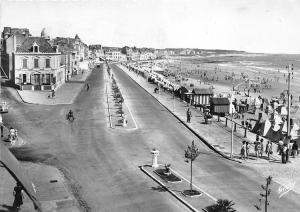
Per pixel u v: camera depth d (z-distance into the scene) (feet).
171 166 108.47
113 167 106.73
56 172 101.04
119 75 486.79
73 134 147.13
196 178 98.48
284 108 228.22
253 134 162.40
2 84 281.33
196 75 619.26
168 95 280.92
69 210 76.54
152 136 147.13
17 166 79.82
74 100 237.25
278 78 547.49
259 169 109.19
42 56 279.28
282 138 151.43
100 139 139.85
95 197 84.79
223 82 487.61
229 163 114.62
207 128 165.27
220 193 87.66
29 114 185.98
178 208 78.79
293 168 111.04
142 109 213.46
